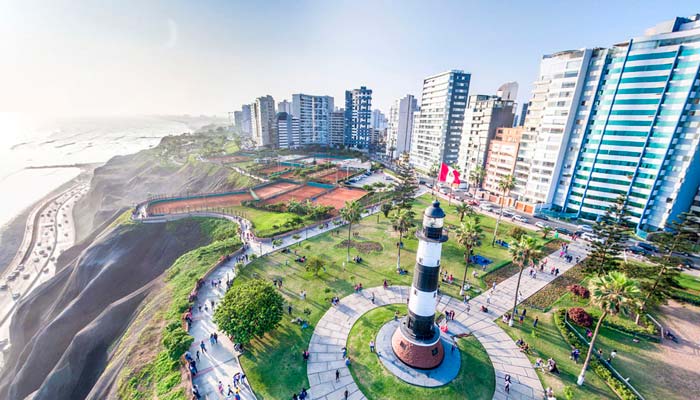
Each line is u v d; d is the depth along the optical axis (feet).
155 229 289.94
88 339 176.86
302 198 366.43
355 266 203.10
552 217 310.04
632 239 261.24
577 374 122.62
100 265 262.88
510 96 497.46
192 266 205.46
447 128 489.67
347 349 133.18
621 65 262.88
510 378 120.06
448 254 222.07
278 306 138.82
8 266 353.92
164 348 133.90
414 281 123.54
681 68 237.66
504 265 206.80
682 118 242.58
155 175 594.65
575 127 298.35
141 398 113.60
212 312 155.12
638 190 270.26
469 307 161.99
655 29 253.65
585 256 222.28
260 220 293.64
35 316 253.65
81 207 533.96
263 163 568.82
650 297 160.35
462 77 472.03
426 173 529.86
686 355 134.10
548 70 308.81
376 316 153.69
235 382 114.62
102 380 133.08
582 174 300.61
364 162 604.90
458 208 257.34
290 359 127.54
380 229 268.21
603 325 149.79
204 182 516.73
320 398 111.14
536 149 325.01
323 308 159.74
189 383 113.80
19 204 561.43
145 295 196.75
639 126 262.67
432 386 115.65
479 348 134.72
